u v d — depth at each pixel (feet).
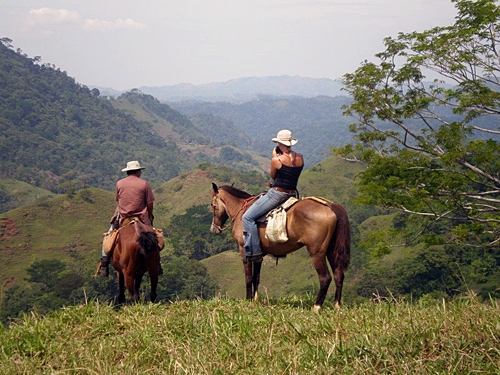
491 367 14.82
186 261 223.30
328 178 407.85
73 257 277.85
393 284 137.59
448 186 55.26
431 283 130.82
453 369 14.75
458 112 58.39
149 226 29.35
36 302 172.35
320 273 25.58
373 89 61.62
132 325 23.22
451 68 56.59
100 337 22.06
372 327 19.43
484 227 59.00
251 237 27.91
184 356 18.45
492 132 58.65
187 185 440.04
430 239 60.54
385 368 15.43
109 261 30.99
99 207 336.08
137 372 17.58
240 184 444.14
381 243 61.72
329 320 20.95
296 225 26.16
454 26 59.57
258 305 25.81
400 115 61.31
